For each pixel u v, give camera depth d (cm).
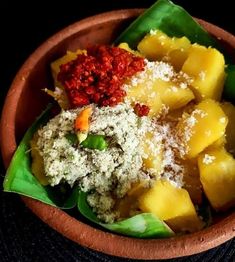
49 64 31
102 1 38
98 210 27
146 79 28
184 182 27
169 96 28
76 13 38
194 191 27
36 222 30
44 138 27
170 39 31
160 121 28
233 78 29
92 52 30
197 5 38
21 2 38
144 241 25
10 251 29
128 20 32
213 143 27
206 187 27
